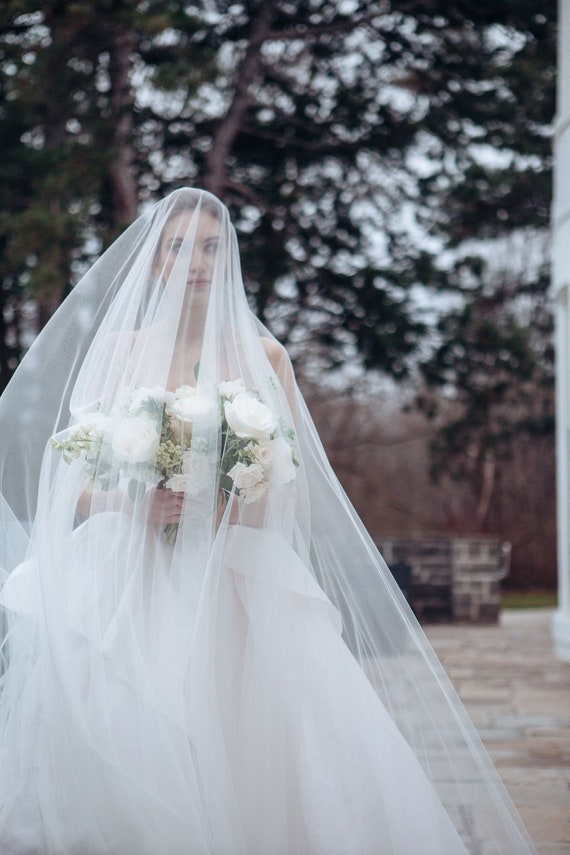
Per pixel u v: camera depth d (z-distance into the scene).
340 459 22.83
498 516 22.12
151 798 2.20
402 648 2.64
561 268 8.04
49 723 2.29
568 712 5.72
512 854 2.44
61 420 2.72
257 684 2.40
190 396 2.54
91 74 10.88
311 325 13.60
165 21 9.88
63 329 2.77
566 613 8.35
